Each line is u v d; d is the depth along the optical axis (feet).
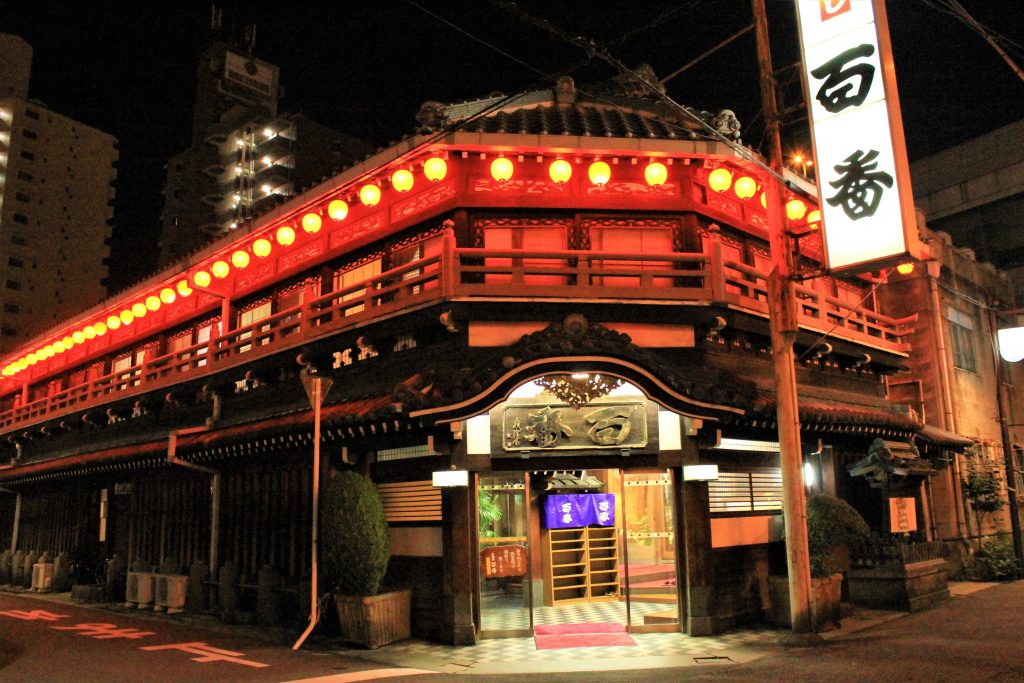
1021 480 89.15
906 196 40.52
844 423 50.96
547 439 44.21
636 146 48.14
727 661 36.86
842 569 50.49
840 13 43.21
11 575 85.97
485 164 49.32
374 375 51.11
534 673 35.29
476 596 43.88
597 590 54.34
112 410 80.33
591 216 49.55
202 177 257.96
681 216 50.01
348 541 43.52
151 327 79.36
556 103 55.57
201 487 64.44
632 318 46.24
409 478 46.96
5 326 224.74
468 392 40.86
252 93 277.64
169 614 58.90
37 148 240.12
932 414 74.54
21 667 37.58
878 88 41.70
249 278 66.85
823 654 37.37
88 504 79.61
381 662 38.73
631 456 45.06
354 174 52.13
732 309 47.93
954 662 34.22
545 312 45.70
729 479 48.34
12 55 256.32
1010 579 70.18
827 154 42.96
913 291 77.71
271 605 52.34
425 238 51.67
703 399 42.68
